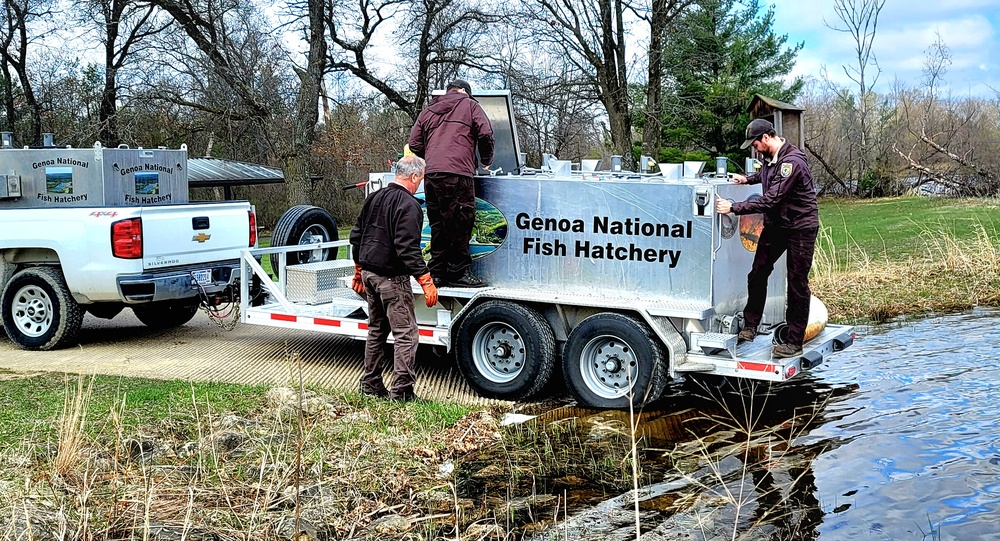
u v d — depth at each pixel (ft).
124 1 82.84
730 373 21.53
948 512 15.72
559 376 25.75
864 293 38.65
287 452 17.98
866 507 16.03
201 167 71.31
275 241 31.19
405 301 22.62
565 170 24.20
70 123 101.55
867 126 130.11
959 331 31.37
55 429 18.92
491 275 24.58
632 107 102.73
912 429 20.29
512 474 17.99
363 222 22.52
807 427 20.80
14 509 13.71
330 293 29.40
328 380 25.03
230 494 15.90
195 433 19.07
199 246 30.09
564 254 23.54
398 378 22.72
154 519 14.62
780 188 21.06
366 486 16.93
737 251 23.12
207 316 36.06
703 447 19.49
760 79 116.98
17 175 29.14
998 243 49.49
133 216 27.78
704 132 115.24
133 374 25.26
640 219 22.45
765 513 15.89
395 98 92.38
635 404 21.97
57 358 27.66
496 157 25.82
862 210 91.25
